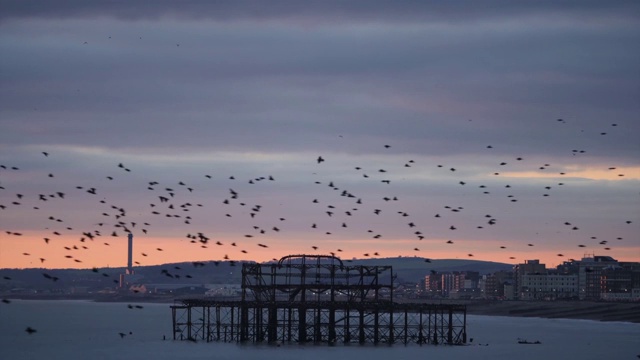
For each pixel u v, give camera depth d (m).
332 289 173.12
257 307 176.12
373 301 179.88
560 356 183.00
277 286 173.88
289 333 183.88
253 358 158.88
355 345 180.12
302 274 172.88
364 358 159.00
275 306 172.12
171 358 162.50
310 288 173.50
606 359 179.50
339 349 172.38
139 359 163.00
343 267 173.25
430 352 173.00
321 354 163.25
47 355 181.25
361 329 181.00
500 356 175.00
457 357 167.00
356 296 179.38
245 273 175.75
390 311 179.25
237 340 184.88
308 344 180.75
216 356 162.50
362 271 176.25
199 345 182.75
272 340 183.75
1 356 181.38
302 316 182.88
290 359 156.00
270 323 181.75
